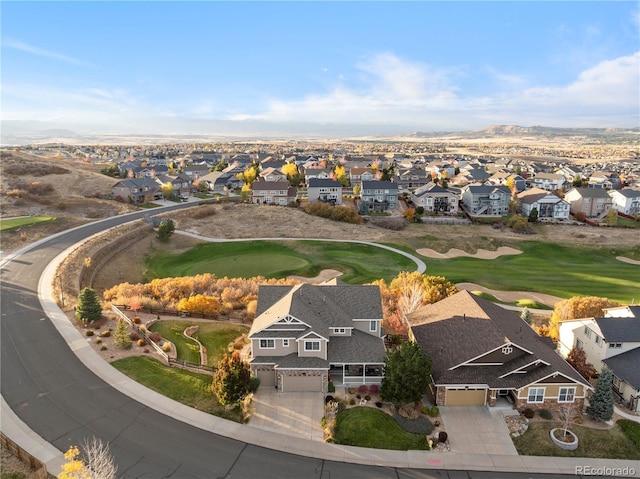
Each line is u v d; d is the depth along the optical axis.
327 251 83.56
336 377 35.69
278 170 158.00
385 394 31.45
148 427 28.83
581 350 38.84
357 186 135.88
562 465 26.88
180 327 44.06
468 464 26.72
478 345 34.06
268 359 34.06
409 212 110.44
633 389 33.22
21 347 38.84
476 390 32.28
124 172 152.12
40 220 88.56
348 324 36.34
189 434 28.38
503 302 60.34
